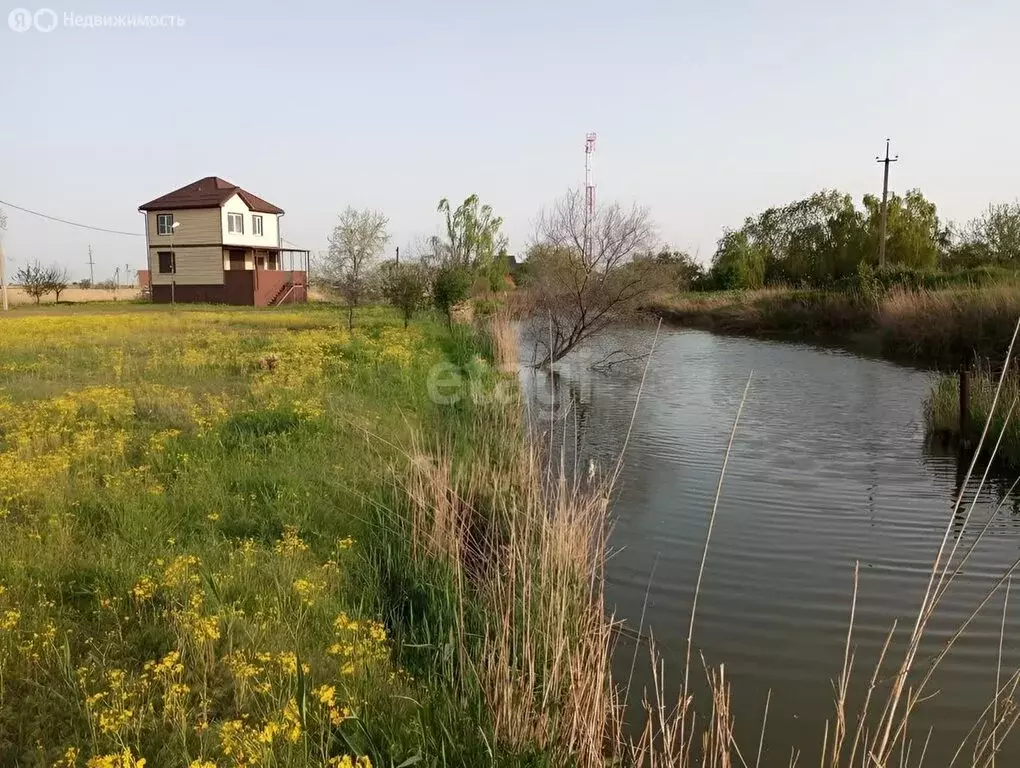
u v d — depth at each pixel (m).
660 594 6.39
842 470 10.17
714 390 17.00
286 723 3.46
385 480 7.36
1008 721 4.63
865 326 28.80
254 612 4.73
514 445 8.67
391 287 25.03
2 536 5.63
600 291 18.64
